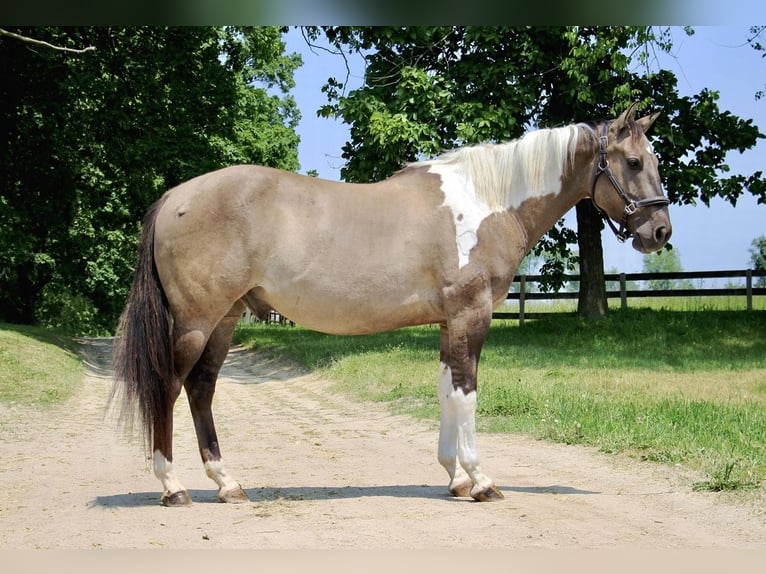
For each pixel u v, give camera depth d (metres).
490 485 5.93
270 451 8.49
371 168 19.12
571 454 7.76
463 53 19.44
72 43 23.44
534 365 15.39
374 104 18.48
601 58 18.80
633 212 6.34
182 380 5.86
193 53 24.88
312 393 14.58
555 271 24.05
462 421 5.98
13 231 26.50
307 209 5.93
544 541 4.74
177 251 5.80
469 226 6.06
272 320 39.84
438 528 5.06
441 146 18.44
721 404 9.73
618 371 14.31
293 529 5.06
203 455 6.03
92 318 49.84
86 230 33.09
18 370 15.28
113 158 26.45
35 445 8.76
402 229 5.97
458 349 6.00
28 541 4.80
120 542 4.78
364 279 5.90
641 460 7.22
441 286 6.01
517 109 18.41
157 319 5.82
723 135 21.02
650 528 5.06
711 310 23.38
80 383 15.77
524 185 6.30
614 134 6.40
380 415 11.30
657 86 21.36
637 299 35.31
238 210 5.81
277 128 38.31
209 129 26.47
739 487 5.98
